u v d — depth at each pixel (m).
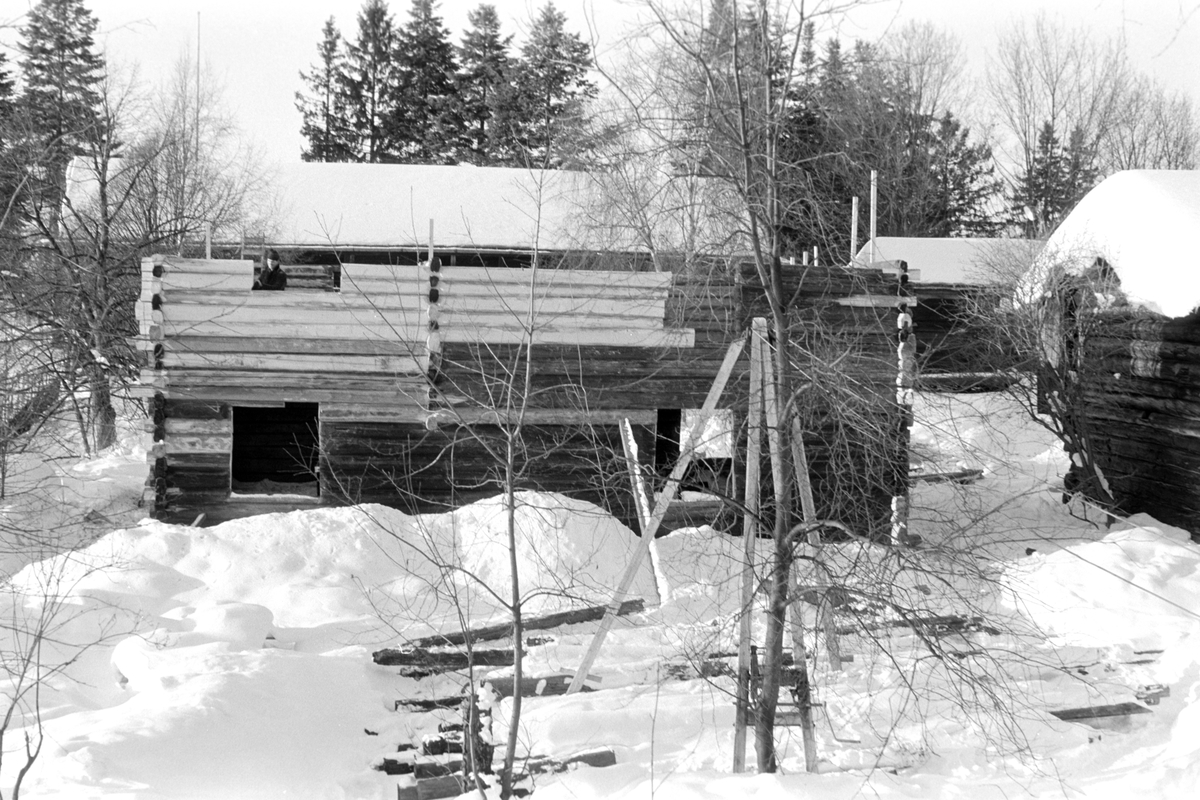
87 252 24.31
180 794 7.75
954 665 8.45
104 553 13.03
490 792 8.05
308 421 19.38
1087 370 19.94
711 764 8.55
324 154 54.56
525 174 31.20
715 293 15.36
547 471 15.59
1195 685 10.77
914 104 49.56
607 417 15.70
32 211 23.23
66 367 19.89
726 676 10.12
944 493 13.30
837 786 7.63
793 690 8.45
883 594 8.34
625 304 15.55
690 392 15.80
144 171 27.52
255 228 27.92
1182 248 17.61
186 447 15.30
